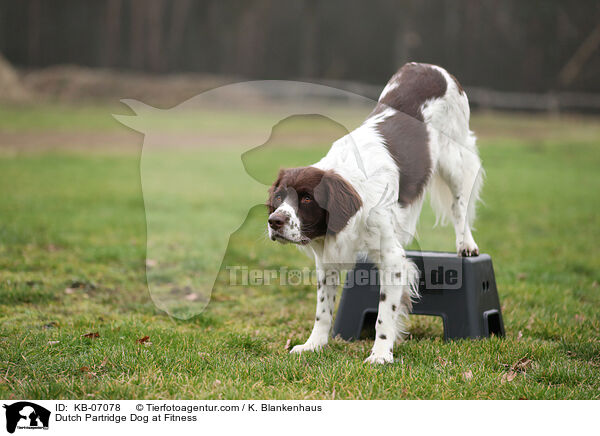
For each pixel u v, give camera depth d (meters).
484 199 13.66
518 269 8.13
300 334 5.73
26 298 6.35
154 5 43.50
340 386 4.21
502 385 4.29
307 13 44.28
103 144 21.66
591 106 36.41
